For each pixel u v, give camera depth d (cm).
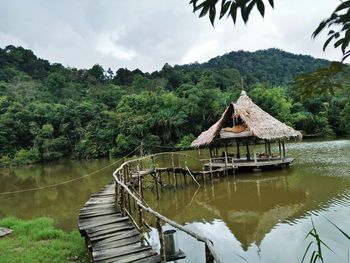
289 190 1407
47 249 778
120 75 8162
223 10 164
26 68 8388
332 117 4306
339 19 156
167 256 602
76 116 4953
